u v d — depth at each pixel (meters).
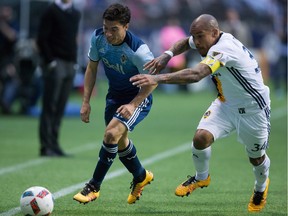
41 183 31.23
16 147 43.56
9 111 63.12
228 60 22.84
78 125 56.12
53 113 39.69
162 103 77.88
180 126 56.00
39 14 68.69
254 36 101.38
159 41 96.38
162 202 27.14
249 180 32.47
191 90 94.19
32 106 63.69
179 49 25.59
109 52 24.61
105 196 28.19
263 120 24.20
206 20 23.22
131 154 25.70
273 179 32.81
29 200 22.70
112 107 25.80
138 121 24.92
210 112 24.66
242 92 23.77
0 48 61.47
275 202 27.25
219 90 24.33
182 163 37.56
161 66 24.78
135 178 26.08
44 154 39.91
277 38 92.69
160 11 101.25
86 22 96.50
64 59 39.44
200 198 28.03
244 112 24.08
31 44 60.44
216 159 39.31
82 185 30.80
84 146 44.41
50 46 39.22
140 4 101.00
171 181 32.03
